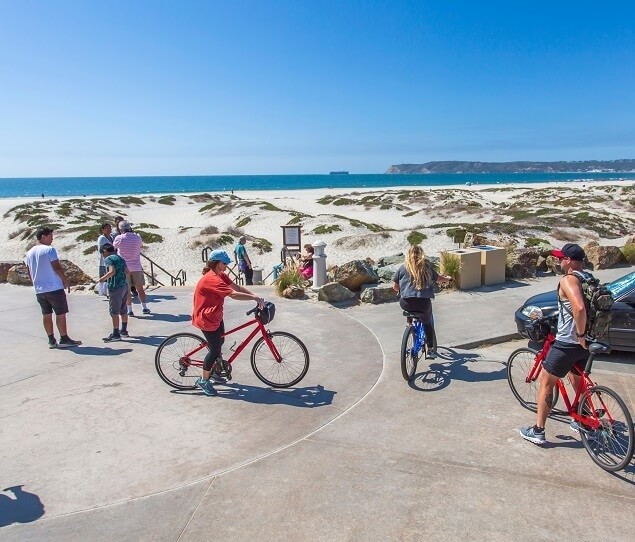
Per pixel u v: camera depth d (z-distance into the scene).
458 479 3.70
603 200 46.97
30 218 36.38
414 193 57.72
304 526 3.25
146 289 11.79
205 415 4.94
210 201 58.44
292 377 5.65
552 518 3.24
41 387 5.74
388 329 7.73
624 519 3.21
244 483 3.75
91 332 8.02
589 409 3.96
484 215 38.50
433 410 4.88
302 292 10.19
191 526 3.29
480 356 6.46
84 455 4.23
